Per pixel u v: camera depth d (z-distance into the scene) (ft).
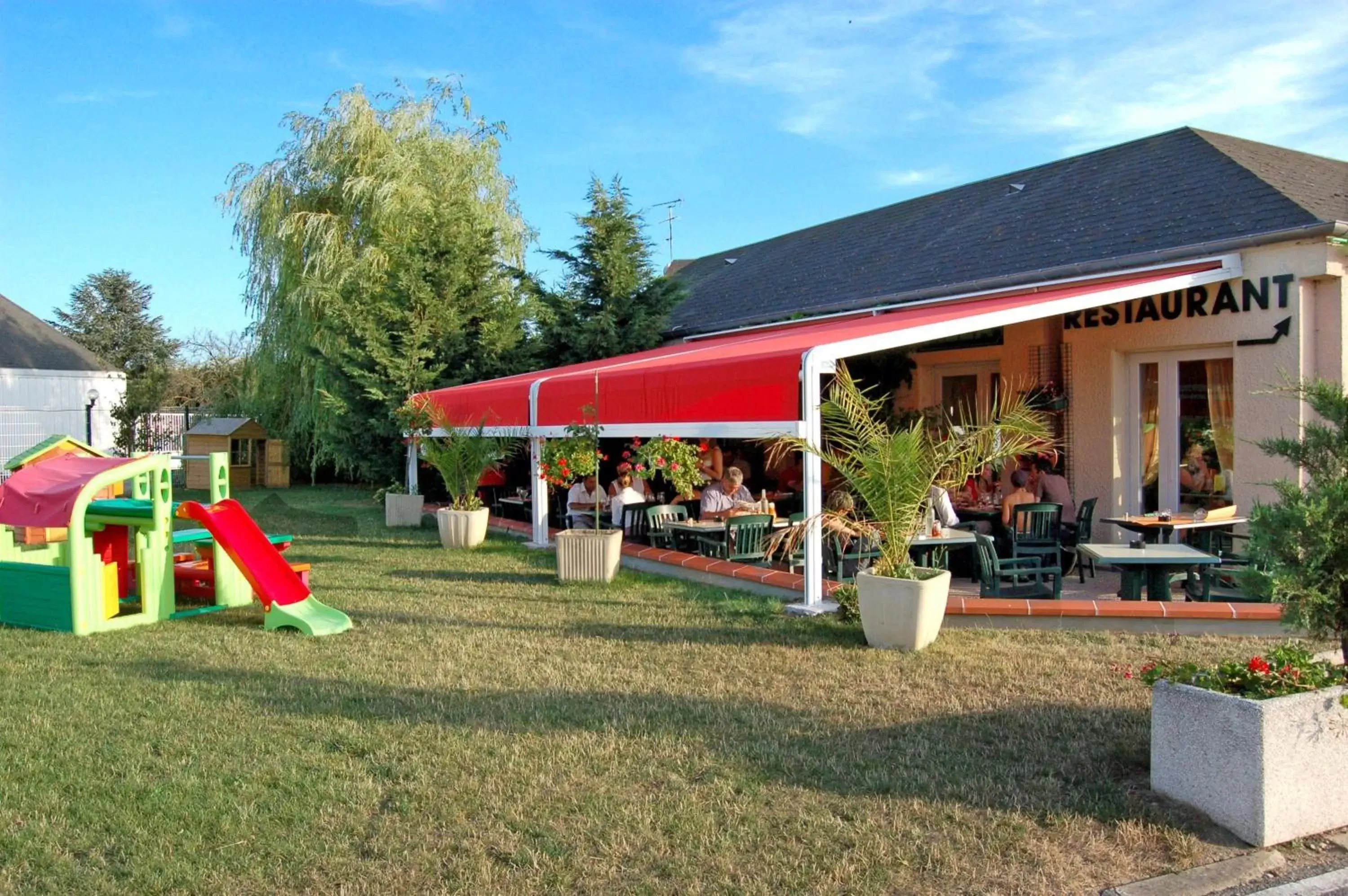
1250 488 37.42
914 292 50.11
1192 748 16.42
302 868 14.60
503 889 13.98
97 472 32.53
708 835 15.56
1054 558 36.86
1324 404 17.52
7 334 111.45
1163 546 30.66
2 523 31.60
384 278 75.46
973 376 51.75
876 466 26.96
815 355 30.09
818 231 80.28
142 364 198.18
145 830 15.90
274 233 84.28
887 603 26.58
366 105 83.46
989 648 26.76
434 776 18.01
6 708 22.38
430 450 51.93
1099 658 25.55
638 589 36.81
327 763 18.75
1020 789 17.30
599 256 71.61
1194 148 49.47
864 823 15.99
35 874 14.56
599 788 17.44
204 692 23.58
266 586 31.60
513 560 45.01
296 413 87.56
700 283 84.43
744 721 21.08
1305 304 35.73
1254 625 27.61
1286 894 14.07
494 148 87.45
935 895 13.85
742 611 32.09
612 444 67.36
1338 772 16.10
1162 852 15.20
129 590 38.50
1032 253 47.52
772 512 41.45
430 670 25.63
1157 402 41.96
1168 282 35.99
